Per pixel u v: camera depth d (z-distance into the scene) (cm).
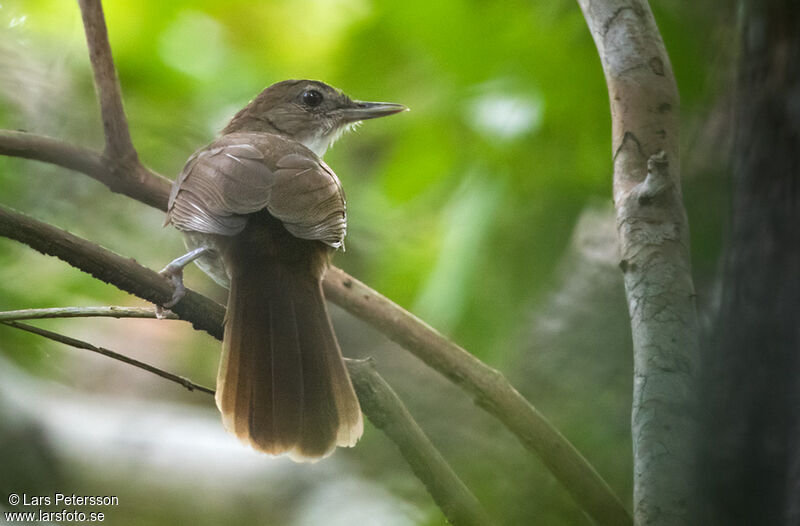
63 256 678
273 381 689
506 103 1073
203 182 790
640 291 637
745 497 620
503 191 1098
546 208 1099
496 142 1078
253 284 735
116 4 1298
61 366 1198
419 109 1139
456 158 1148
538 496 1024
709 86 1056
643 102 690
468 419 1141
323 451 677
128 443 1137
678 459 594
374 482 1099
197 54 1379
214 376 1445
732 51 945
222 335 732
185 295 714
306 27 1377
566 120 1071
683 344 619
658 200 652
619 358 1155
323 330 717
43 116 1215
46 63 1236
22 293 1122
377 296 796
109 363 1411
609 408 1125
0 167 1170
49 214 1189
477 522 675
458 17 1088
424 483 682
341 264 1291
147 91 1328
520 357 1161
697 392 629
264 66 1383
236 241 762
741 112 679
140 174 836
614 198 684
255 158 808
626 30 707
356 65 1194
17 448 1073
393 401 699
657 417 603
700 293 980
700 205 1038
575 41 1062
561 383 1148
